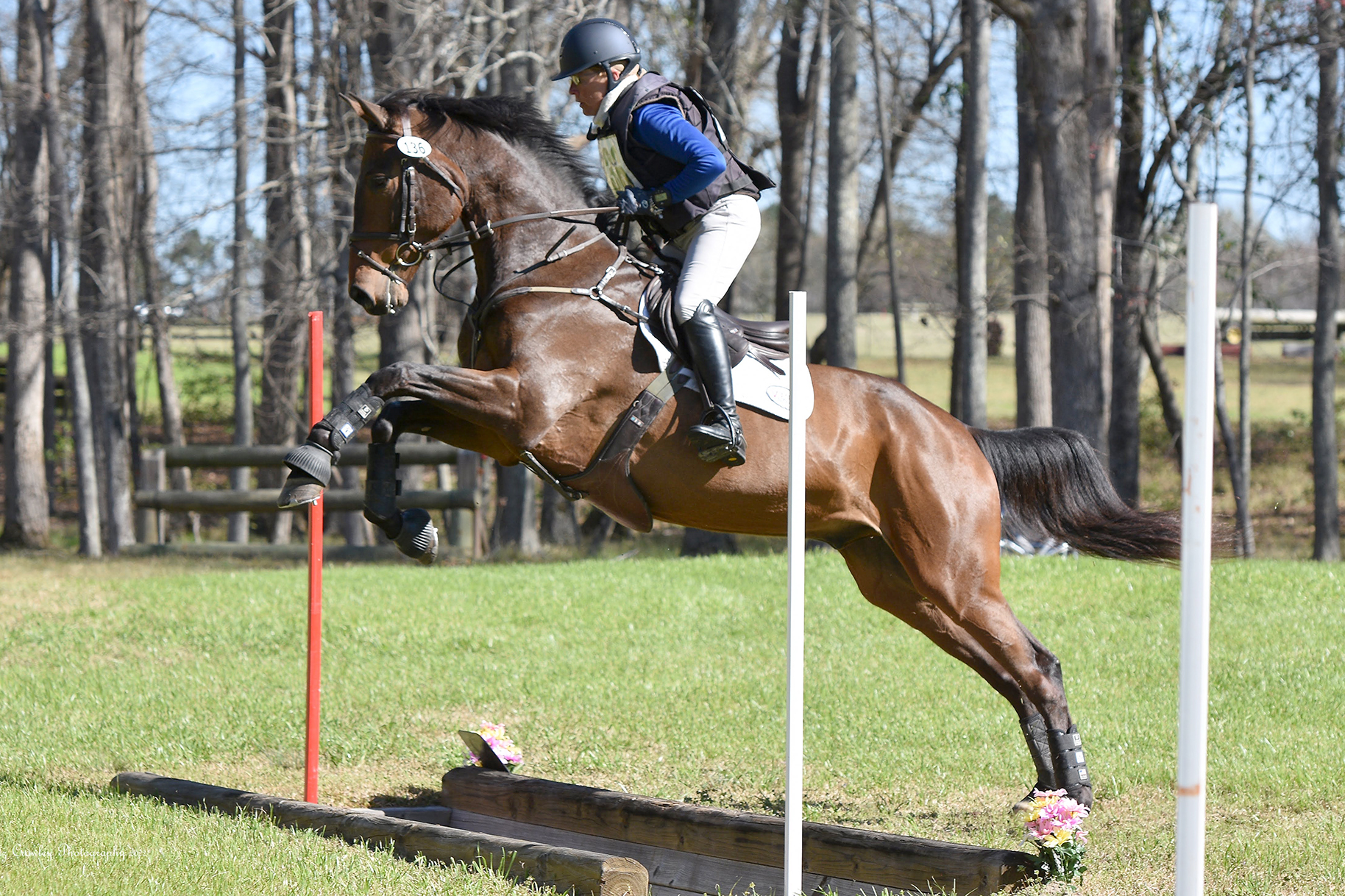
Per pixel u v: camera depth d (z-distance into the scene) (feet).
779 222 96.63
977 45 70.44
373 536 104.37
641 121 19.11
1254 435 123.34
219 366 144.46
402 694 34.40
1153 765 25.94
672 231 20.07
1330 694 31.24
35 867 17.12
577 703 33.19
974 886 17.22
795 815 15.80
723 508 19.97
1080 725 29.58
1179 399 118.11
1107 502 22.84
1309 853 19.26
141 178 93.71
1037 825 17.70
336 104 73.26
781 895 18.86
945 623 22.74
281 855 18.11
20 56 92.17
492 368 19.75
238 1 83.76
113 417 84.79
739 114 84.02
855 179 78.69
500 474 83.30
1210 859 19.34
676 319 19.44
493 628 42.83
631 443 19.36
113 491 84.89
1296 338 123.75
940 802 24.56
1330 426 75.05
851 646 39.73
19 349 93.76
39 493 94.68
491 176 20.33
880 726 30.04
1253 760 25.70
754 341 20.67
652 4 78.69
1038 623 41.50
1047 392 80.43
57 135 82.69
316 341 21.68
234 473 94.53
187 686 35.37
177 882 16.67
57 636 42.55
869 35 77.00
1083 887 17.99
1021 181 83.56
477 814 23.39
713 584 50.14
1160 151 80.69
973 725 29.78
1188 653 11.44
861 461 20.79
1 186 93.35
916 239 112.57
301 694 34.45
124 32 90.43
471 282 74.54
